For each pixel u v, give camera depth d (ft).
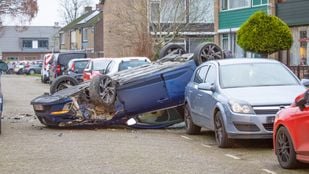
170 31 135.23
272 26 82.28
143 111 51.70
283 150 31.60
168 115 52.60
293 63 99.91
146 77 51.03
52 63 131.34
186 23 136.87
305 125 29.22
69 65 108.99
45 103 50.01
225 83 41.29
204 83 42.80
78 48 247.91
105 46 179.83
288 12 99.96
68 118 50.31
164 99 51.29
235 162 33.76
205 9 145.38
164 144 41.55
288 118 30.81
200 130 48.34
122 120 51.78
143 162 33.81
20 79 176.45
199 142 42.78
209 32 147.95
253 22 83.05
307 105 29.63
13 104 79.10
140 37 132.05
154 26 132.16
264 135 36.94
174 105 51.83
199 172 30.66
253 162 33.76
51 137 45.21
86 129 51.47
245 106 37.27
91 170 31.45
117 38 162.09
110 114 51.03
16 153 37.32
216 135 40.16
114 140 43.65
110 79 49.93
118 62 76.69
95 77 49.75
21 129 50.85
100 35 212.84
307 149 29.14
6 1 131.03
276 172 30.60
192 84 47.52
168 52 61.21
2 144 41.32
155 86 51.11
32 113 66.08
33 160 34.73
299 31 98.58
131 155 36.35
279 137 32.01
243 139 41.29
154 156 35.99
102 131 49.93
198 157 35.58
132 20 137.59
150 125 52.21
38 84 141.18
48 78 142.20
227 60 44.29
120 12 148.56
